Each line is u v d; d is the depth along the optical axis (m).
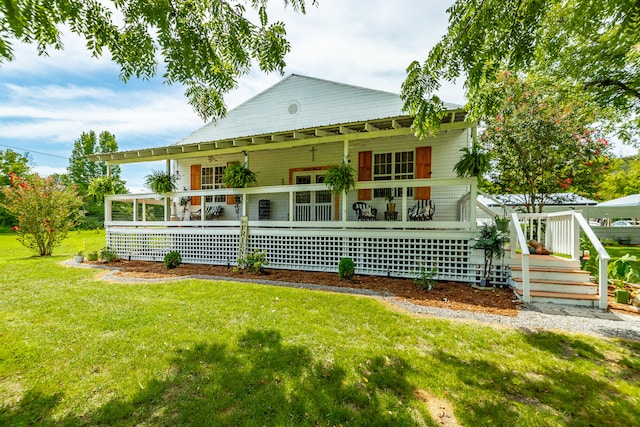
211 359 3.03
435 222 6.51
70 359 3.07
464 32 3.19
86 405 2.37
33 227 11.41
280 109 11.34
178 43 3.11
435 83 3.61
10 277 7.12
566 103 9.51
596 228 15.59
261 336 3.54
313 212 9.89
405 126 6.95
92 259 9.65
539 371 2.78
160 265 8.76
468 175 6.27
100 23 3.02
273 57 3.80
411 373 2.74
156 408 2.31
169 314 4.34
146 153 9.84
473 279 6.21
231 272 7.56
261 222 8.16
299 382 2.61
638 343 3.35
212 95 4.29
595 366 2.87
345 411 2.25
